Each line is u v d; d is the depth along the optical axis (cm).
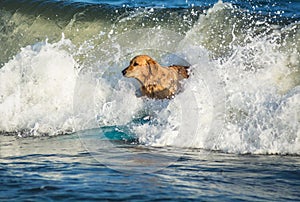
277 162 1064
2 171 1010
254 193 861
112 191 869
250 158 1102
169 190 873
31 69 1630
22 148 1245
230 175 966
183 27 1856
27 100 1588
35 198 840
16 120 1525
